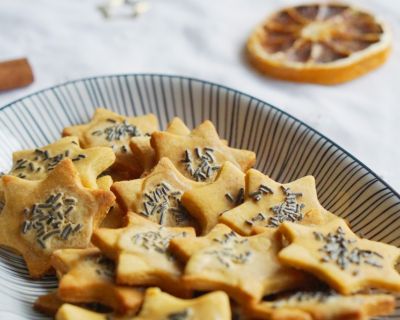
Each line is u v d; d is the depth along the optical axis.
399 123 0.50
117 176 0.42
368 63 0.53
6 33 0.56
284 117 0.44
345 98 0.52
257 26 0.57
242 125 0.45
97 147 0.41
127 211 0.38
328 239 0.34
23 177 0.40
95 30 0.58
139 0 0.61
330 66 0.52
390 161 0.47
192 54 0.56
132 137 0.43
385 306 0.32
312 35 0.55
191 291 0.33
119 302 0.32
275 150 0.44
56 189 0.38
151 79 0.47
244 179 0.39
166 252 0.34
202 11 0.60
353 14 0.57
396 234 0.38
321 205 0.40
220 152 0.41
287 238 0.35
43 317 0.35
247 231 0.36
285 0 0.62
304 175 0.42
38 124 0.45
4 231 0.37
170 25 0.58
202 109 0.47
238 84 0.53
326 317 0.31
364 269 0.33
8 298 0.35
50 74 0.53
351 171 0.40
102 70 0.54
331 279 0.32
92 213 0.37
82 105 0.46
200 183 0.39
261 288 0.32
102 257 0.35
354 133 0.49
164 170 0.39
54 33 0.57
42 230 0.37
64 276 0.34
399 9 0.60
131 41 0.57
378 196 0.39
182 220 0.38
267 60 0.53
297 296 0.32
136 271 0.33
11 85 0.51
